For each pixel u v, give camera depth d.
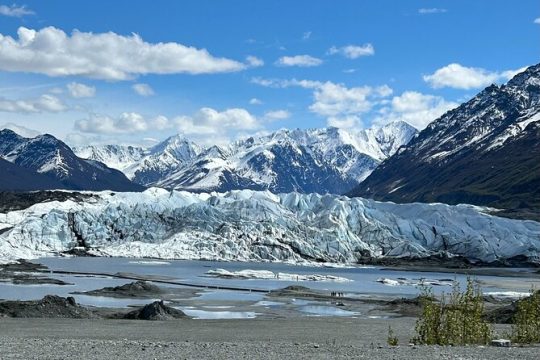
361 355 34.44
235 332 61.62
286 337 56.25
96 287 124.75
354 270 197.75
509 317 73.44
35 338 48.44
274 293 118.56
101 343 41.16
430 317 45.56
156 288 118.50
